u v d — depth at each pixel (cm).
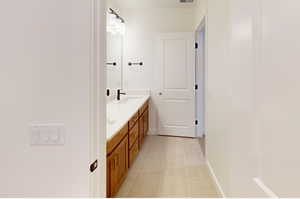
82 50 118
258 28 81
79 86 118
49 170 121
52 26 119
